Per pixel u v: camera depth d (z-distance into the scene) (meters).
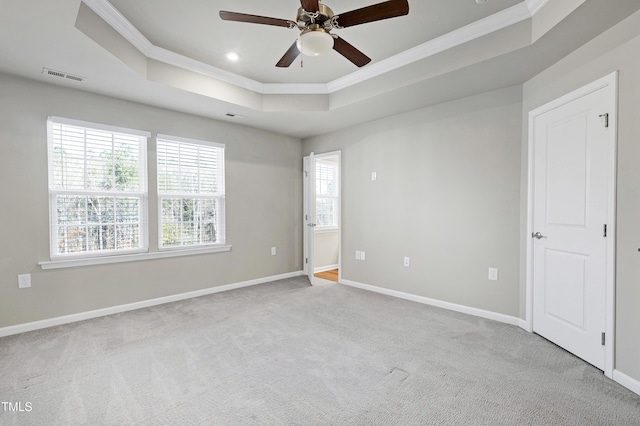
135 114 3.51
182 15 2.41
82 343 2.62
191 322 3.12
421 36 2.71
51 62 2.56
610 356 2.08
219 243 4.28
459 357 2.39
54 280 3.01
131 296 3.50
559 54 2.43
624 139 2.00
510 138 3.06
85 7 2.16
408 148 3.90
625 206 1.99
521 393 1.93
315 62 3.20
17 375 2.12
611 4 1.84
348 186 4.65
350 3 2.26
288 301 3.84
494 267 3.18
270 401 1.85
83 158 3.19
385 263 4.18
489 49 2.49
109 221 3.37
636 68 1.91
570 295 2.44
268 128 4.71
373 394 1.92
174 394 1.92
